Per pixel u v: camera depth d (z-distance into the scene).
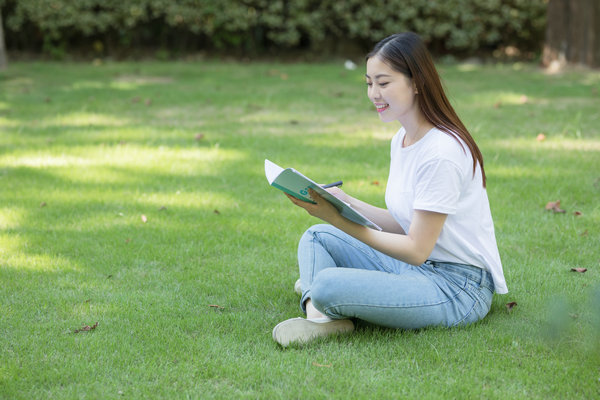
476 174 2.85
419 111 2.84
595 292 3.15
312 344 2.93
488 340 2.95
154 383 2.61
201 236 4.33
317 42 13.23
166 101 8.62
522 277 3.69
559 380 2.61
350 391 2.55
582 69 11.12
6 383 2.59
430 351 2.82
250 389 2.57
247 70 11.57
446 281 2.96
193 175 5.57
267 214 4.72
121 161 5.93
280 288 3.60
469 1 12.23
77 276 3.71
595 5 10.95
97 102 8.53
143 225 4.49
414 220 2.79
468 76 10.79
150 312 3.27
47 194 5.07
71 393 2.54
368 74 2.84
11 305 3.32
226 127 7.24
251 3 12.58
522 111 7.96
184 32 13.21
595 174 5.51
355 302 2.82
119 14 12.34
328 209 2.75
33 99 8.68
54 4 12.13
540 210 4.77
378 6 12.38
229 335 3.04
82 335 3.02
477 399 2.50
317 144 6.52
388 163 5.90
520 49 13.13
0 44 11.23
